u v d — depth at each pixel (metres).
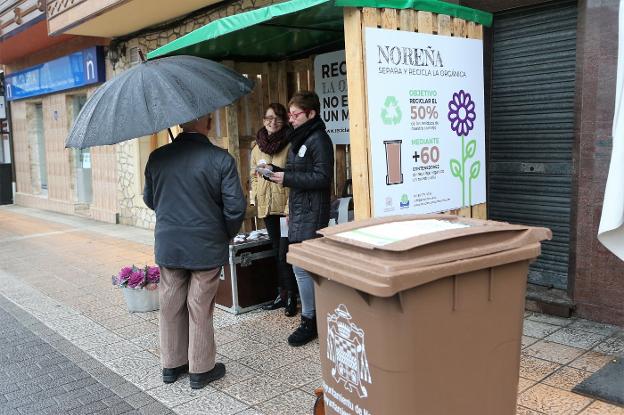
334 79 5.35
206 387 3.82
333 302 2.39
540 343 4.12
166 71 3.65
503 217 5.18
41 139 15.40
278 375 3.94
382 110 3.62
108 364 4.32
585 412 3.17
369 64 3.53
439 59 3.99
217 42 4.90
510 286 2.32
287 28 4.65
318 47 5.50
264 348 4.41
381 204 3.66
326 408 2.57
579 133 4.41
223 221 3.78
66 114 12.97
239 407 3.53
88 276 7.12
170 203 3.70
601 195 4.30
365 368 2.24
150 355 4.45
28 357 4.52
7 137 17.48
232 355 4.31
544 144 4.81
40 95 14.09
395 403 2.14
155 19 9.08
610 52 4.15
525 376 3.63
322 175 4.14
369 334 2.19
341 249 2.39
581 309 4.53
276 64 5.92
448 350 2.19
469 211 4.38
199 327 3.78
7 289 6.66
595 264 4.41
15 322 5.42
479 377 2.29
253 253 5.19
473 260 2.15
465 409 2.27
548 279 4.93
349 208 4.95
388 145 3.68
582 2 4.30
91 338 4.89
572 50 4.55
